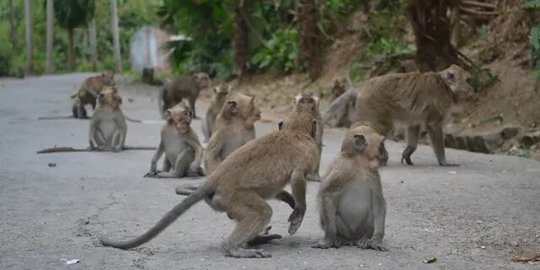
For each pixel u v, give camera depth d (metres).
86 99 26.08
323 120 16.22
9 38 81.50
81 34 85.75
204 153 12.91
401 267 7.73
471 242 8.95
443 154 15.85
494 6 23.41
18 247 8.56
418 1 21.81
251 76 35.03
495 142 18.72
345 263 7.81
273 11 37.41
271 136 8.20
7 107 30.08
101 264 7.79
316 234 9.27
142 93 37.56
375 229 8.35
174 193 12.16
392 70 25.78
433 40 22.11
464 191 12.34
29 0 69.56
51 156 16.78
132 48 80.62
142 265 7.73
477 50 23.73
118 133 17.94
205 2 38.19
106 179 13.63
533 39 19.86
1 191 12.32
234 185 7.92
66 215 10.41
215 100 17.36
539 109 19.36
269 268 7.61
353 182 8.20
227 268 7.61
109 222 9.96
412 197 11.80
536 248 8.71
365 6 29.78
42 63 80.00
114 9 72.56
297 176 7.98
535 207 11.05
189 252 8.30
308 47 30.50
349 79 26.22
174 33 46.22
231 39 38.56
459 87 15.83
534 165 15.76
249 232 7.97
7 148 18.22
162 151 14.10
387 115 15.63
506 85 20.86
